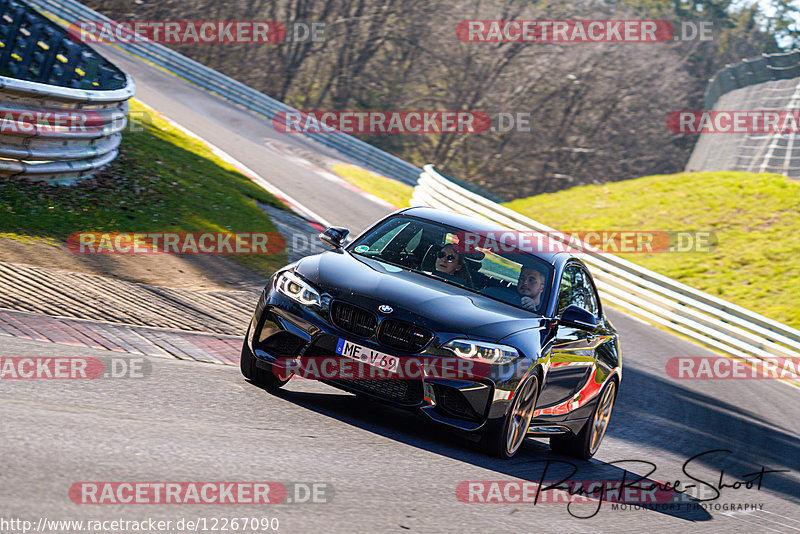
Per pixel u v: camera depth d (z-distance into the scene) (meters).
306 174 71.50
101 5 154.62
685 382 36.59
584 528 13.62
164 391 15.98
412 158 148.12
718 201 88.69
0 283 21.70
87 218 31.30
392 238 19.28
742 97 121.12
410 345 15.76
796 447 28.72
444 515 12.26
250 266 33.47
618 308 54.34
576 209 91.38
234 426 14.49
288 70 154.62
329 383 16.33
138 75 97.12
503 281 18.44
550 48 151.38
